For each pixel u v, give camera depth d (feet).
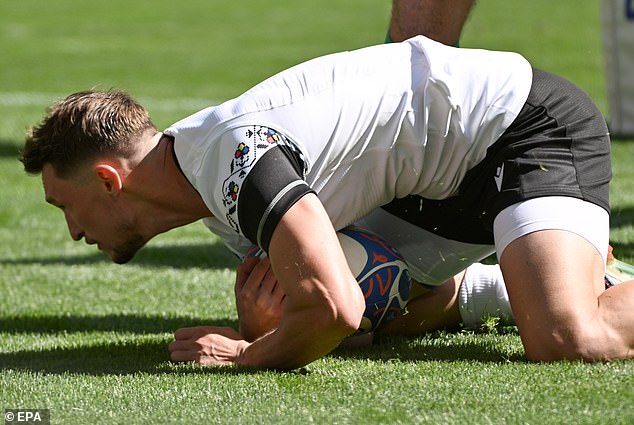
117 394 33.55
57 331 47.85
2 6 301.02
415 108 38.14
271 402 31.94
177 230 76.89
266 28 250.16
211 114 36.65
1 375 37.14
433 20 46.11
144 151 37.40
